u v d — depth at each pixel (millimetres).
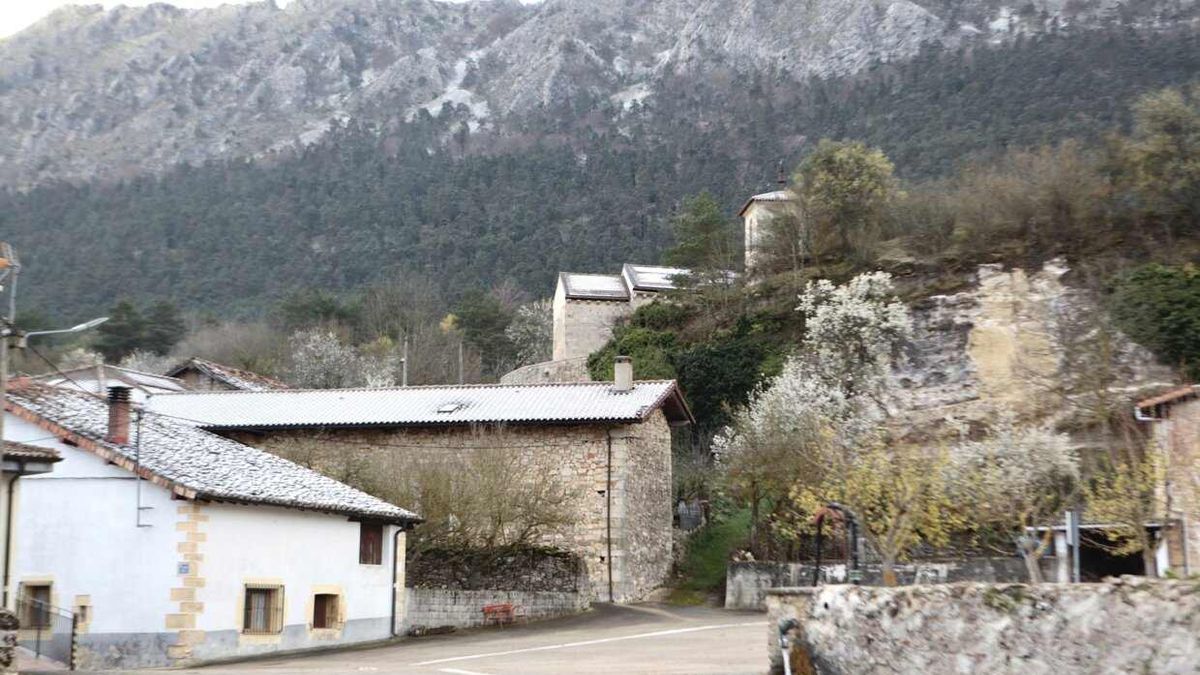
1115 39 145750
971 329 54375
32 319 85625
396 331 89250
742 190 148125
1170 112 56719
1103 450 34375
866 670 14398
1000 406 48188
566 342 72062
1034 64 146750
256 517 24703
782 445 36469
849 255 63031
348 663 22172
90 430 24094
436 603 30094
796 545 35719
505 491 33625
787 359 55781
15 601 21609
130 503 23375
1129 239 55000
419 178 155875
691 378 58438
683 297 66500
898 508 22297
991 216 58625
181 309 106062
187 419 38500
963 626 12891
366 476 34375
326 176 160250
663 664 20344
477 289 103750
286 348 80125
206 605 23188
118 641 22828
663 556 39031
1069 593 11664
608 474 35688
